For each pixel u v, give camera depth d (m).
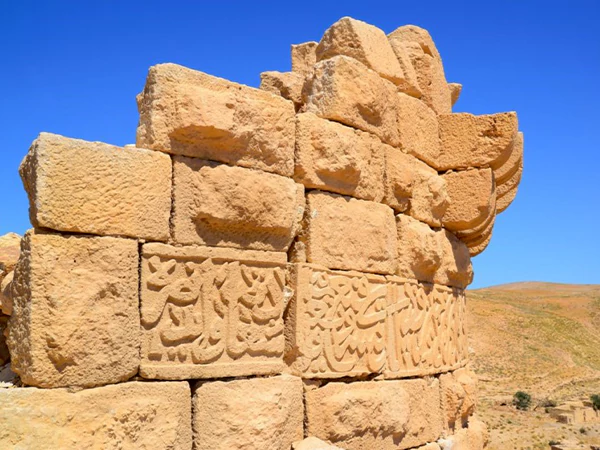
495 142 6.71
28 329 3.65
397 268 6.09
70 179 3.81
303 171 5.10
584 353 56.50
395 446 5.72
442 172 6.95
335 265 5.29
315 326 5.04
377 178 5.80
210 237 4.45
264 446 4.48
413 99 6.49
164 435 4.05
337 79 5.43
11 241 6.09
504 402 38.00
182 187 4.31
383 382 5.63
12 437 3.49
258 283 4.68
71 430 3.67
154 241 4.18
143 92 4.42
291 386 4.80
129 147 4.09
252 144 4.68
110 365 3.88
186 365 4.24
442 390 6.66
